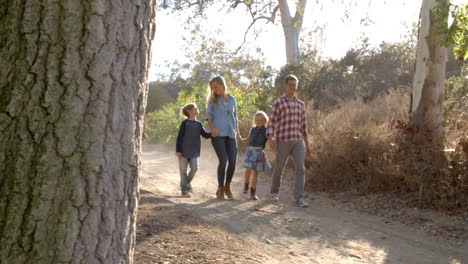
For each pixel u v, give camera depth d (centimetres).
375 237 507
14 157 183
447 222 559
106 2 191
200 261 356
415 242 488
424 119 748
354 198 723
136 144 210
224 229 493
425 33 766
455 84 1012
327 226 554
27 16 182
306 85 1678
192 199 702
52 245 185
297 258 412
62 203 186
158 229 453
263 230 514
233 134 710
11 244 183
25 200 183
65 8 184
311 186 827
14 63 184
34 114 183
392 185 720
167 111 2250
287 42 1998
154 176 1020
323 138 865
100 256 195
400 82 1670
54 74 184
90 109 189
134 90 206
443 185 617
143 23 208
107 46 192
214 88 700
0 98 185
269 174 1008
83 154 188
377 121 959
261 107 1625
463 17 660
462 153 627
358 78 1694
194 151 736
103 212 195
